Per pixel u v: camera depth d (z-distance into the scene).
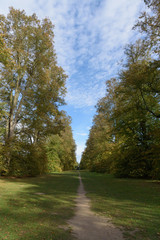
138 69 16.47
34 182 15.44
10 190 10.07
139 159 20.77
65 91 25.86
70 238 3.78
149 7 13.72
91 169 45.78
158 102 18.94
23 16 22.02
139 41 20.36
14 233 3.79
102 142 34.88
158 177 16.64
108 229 4.46
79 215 5.67
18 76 22.69
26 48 23.16
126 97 18.98
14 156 21.25
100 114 37.69
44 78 22.42
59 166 41.41
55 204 7.01
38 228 4.21
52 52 24.69
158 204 7.21
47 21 24.41
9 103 22.41
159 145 15.42
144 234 4.11
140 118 19.53
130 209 6.44
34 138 26.91
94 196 9.27
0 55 13.27
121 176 22.91
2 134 22.92
